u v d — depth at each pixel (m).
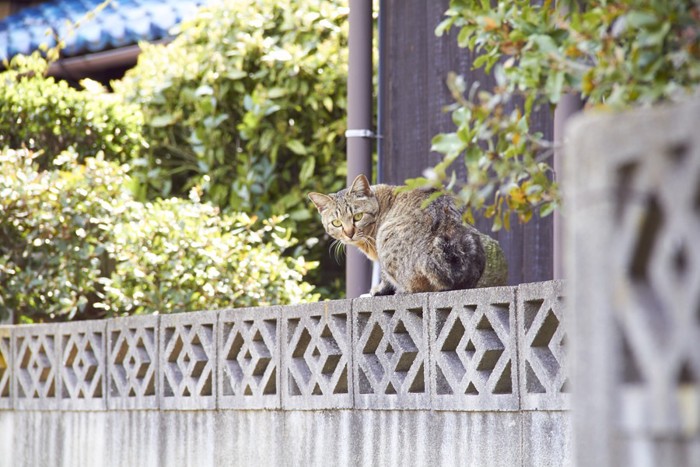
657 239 3.17
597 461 3.34
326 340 8.97
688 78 4.51
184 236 13.26
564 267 9.88
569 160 3.49
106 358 11.09
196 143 16.73
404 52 12.78
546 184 5.58
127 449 10.80
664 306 3.20
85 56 18.92
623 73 4.56
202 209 13.66
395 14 12.93
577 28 4.94
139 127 15.90
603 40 4.66
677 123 3.09
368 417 8.45
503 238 11.66
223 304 13.23
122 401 10.85
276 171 16.98
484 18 5.40
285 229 15.66
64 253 13.29
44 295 13.40
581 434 3.46
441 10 12.41
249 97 16.39
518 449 7.28
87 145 15.35
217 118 16.67
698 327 3.03
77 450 11.41
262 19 16.67
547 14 5.42
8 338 12.45
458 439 7.73
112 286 13.11
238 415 9.66
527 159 5.46
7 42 20.72
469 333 7.65
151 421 10.54
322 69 16.31
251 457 9.50
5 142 14.98
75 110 15.12
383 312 8.35
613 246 3.27
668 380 3.09
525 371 7.24
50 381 11.81
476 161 5.42
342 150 16.64
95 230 13.53
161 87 16.86
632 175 3.25
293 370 9.13
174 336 10.33
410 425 8.11
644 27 4.28
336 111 16.58
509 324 7.40
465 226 9.57
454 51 12.23
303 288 13.73
